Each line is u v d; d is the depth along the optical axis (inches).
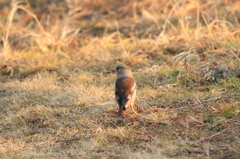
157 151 330.6
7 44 702.5
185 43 628.1
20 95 488.7
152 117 395.5
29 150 360.2
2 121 425.4
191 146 334.0
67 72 556.1
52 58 629.9
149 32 738.2
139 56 591.8
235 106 391.9
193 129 363.6
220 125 363.6
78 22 860.6
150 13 857.5
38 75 561.3
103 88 489.1
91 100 454.0
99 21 856.3
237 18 735.1
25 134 396.5
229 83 454.9
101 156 332.8
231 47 535.2
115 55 607.8
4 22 931.3
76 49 687.1
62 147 362.0
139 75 515.8
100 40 687.7
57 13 949.8
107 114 418.0
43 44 701.3
